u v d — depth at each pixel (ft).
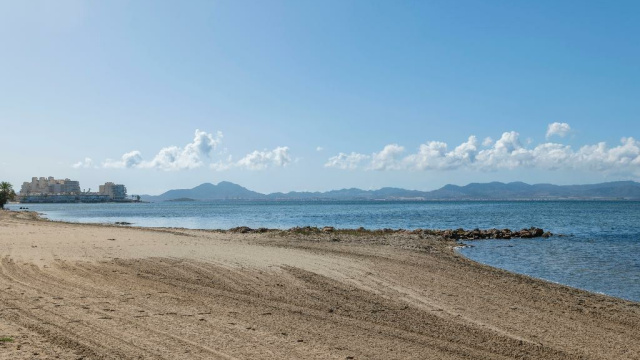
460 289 46.80
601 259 84.38
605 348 29.48
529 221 232.32
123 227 145.28
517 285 51.60
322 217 277.03
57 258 60.85
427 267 61.41
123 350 24.86
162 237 99.45
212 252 70.33
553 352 28.04
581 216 291.99
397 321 33.63
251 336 28.27
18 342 25.43
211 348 25.68
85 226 144.46
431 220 239.30
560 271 69.97
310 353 25.40
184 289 42.65
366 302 39.52
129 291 40.83
